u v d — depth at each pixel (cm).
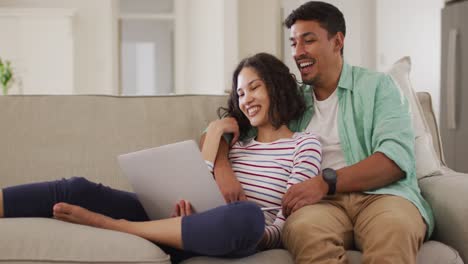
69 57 704
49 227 145
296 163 183
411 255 147
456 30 466
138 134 207
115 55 741
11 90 695
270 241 166
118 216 176
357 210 174
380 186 176
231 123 194
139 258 140
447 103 474
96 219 155
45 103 210
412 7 638
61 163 202
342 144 189
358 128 191
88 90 738
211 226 145
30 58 697
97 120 208
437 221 174
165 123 209
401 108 188
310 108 200
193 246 148
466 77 456
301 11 198
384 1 633
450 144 477
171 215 169
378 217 157
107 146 204
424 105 224
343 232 167
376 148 181
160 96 215
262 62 193
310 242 150
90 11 734
